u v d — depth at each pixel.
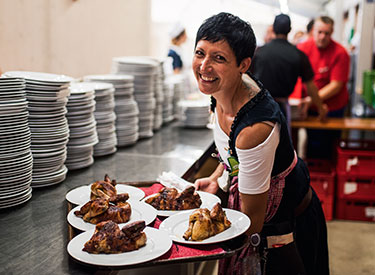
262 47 4.09
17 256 1.32
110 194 1.64
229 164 1.60
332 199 4.35
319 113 4.51
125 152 2.78
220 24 1.37
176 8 7.52
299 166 1.82
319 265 2.00
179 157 2.66
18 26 2.84
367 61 8.09
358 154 4.24
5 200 1.69
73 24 3.54
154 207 1.67
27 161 1.73
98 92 2.49
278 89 4.04
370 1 7.85
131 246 1.24
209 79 1.41
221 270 1.80
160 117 3.58
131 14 4.73
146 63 3.05
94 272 1.22
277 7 11.01
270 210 1.73
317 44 4.78
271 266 1.76
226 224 1.43
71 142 2.26
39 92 1.87
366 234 4.06
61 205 1.78
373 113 7.63
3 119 1.60
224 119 1.63
